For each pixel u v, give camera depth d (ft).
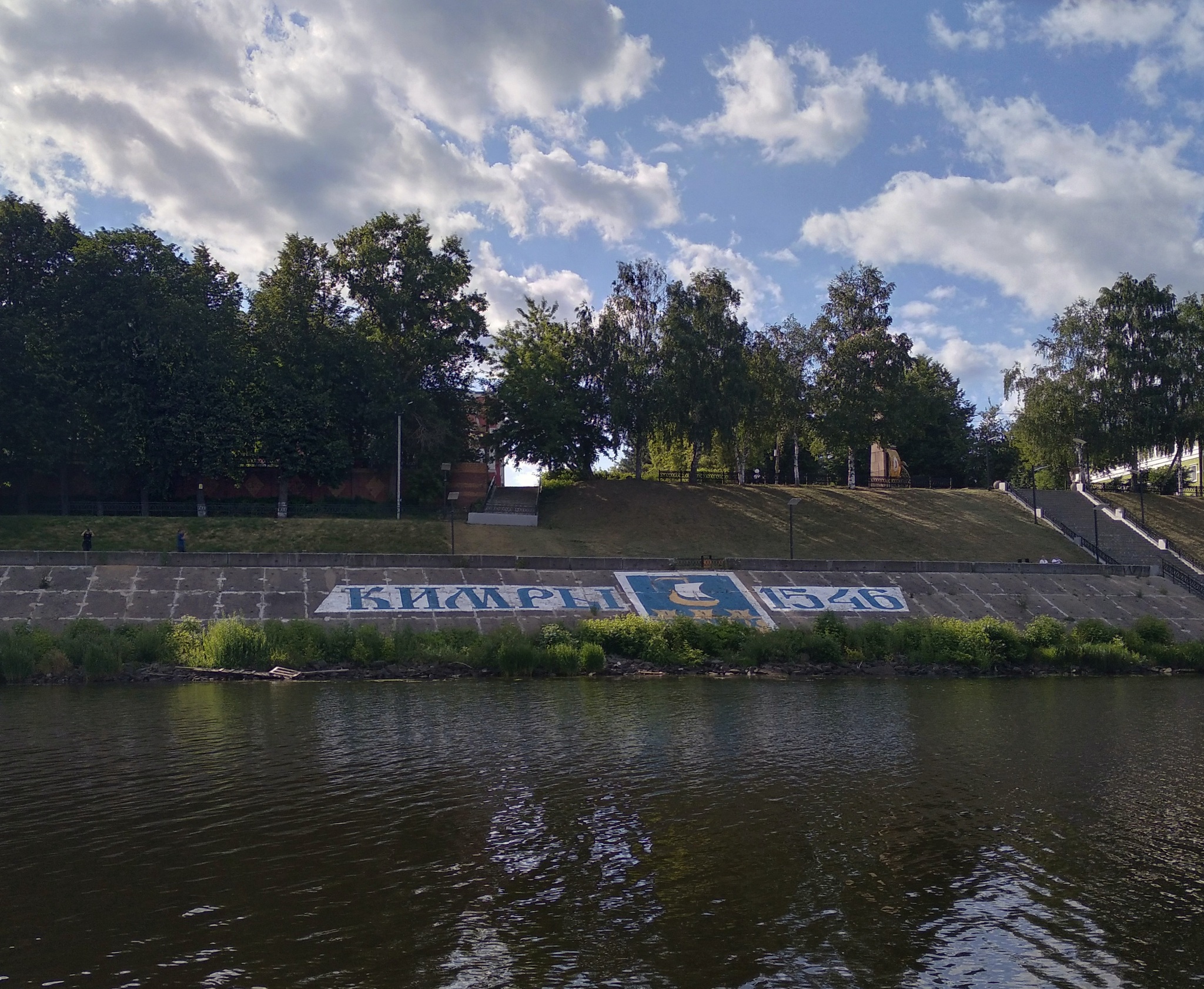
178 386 214.28
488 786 74.28
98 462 209.67
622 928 49.19
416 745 87.51
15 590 140.15
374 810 67.56
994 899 53.93
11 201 207.62
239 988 42.29
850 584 179.11
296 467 224.74
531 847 61.00
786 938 48.47
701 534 239.71
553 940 47.70
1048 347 277.64
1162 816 69.21
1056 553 235.61
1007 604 179.42
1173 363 271.49
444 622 148.97
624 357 268.82
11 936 47.44
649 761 82.89
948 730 98.99
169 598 144.77
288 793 71.56
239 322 237.45
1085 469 281.33
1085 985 44.21
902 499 270.67
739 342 270.67
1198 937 49.34
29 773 76.33
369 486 252.42
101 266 209.05
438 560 164.86
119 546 194.29
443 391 253.65
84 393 204.64
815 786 76.23
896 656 151.84
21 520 199.31
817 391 287.07
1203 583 209.97
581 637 144.66
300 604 148.56
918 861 59.57
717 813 68.49
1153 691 130.72
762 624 160.86
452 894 53.21
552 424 259.19
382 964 44.78
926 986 43.70
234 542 203.21
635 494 263.49
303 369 232.94
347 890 53.52
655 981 43.50
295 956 45.47
